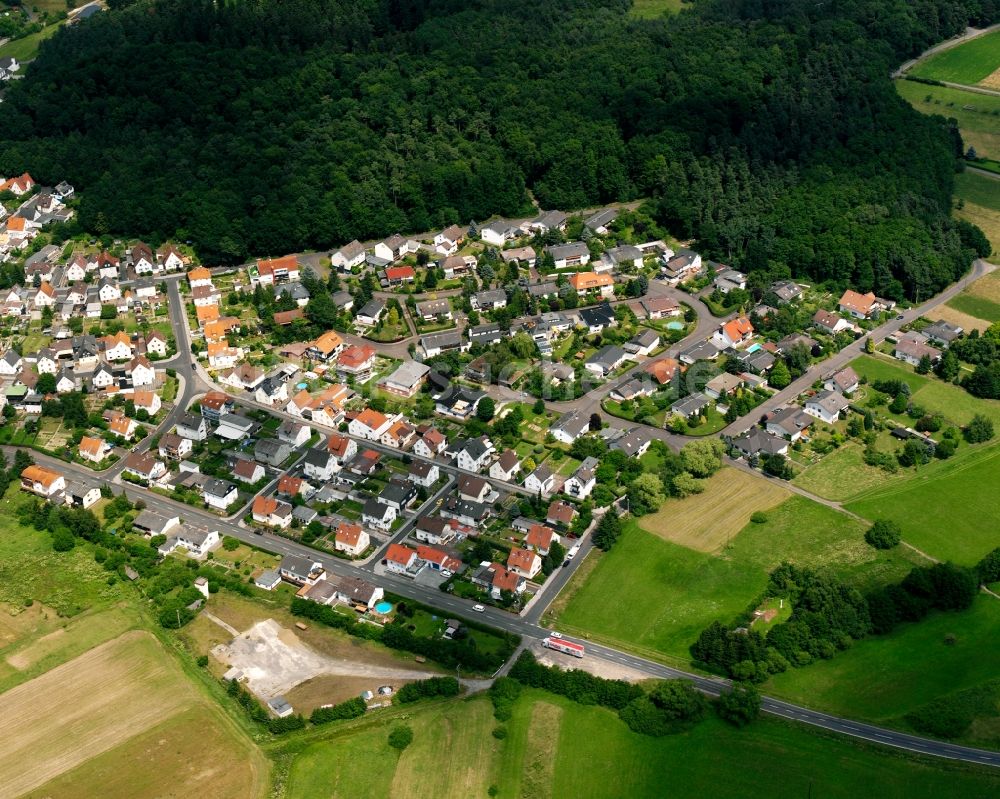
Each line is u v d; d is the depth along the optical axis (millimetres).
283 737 198000
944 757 194375
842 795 186625
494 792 187125
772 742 196375
